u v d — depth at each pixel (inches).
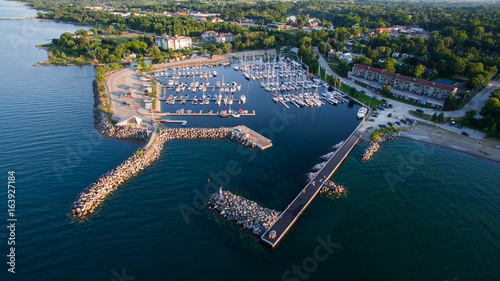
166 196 4515.3
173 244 3683.6
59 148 5757.9
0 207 4180.6
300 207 4338.1
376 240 3846.0
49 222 3959.2
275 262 3499.0
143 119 7096.5
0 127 6471.5
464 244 3816.4
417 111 7657.5
